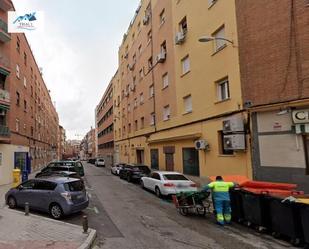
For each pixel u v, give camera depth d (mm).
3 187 22453
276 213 8680
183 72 21453
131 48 38312
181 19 21422
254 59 13352
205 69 17719
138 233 9305
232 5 14992
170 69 23578
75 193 11773
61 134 127250
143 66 31922
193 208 12078
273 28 12734
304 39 11633
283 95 12164
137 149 33781
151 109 28766
